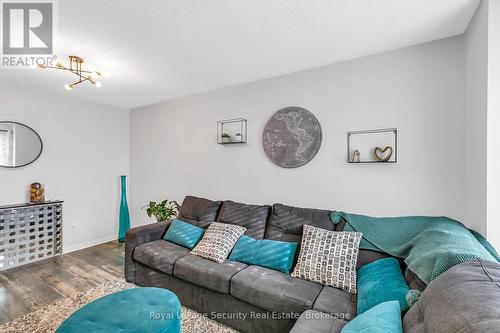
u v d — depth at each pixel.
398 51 2.14
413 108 2.08
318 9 1.61
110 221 4.05
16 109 3.01
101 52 2.20
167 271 2.18
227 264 2.07
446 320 0.77
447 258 1.21
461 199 1.89
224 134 3.08
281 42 2.04
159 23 1.76
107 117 4.02
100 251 3.51
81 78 2.75
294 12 1.64
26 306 2.10
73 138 3.57
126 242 2.55
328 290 1.66
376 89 2.23
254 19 1.72
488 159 1.46
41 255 3.12
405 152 2.10
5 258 2.85
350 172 2.35
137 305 1.48
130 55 2.27
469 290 0.84
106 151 4.00
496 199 1.44
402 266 1.74
